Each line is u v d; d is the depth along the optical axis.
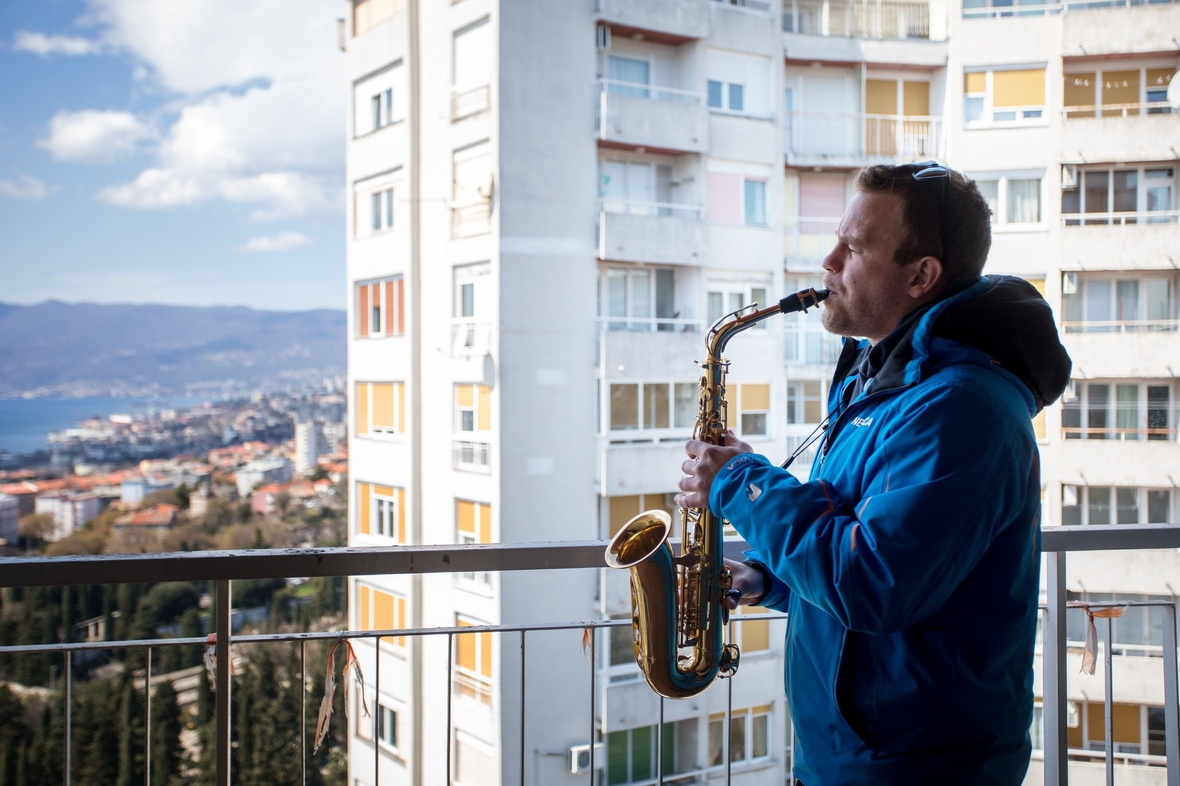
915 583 0.95
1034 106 10.73
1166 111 10.38
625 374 10.87
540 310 11.22
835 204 12.05
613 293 11.46
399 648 12.04
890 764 1.04
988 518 0.98
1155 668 8.95
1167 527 1.79
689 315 11.35
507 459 11.27
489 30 11.41
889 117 11.63
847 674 1.08
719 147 11.37
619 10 11.03
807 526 1.03
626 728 9.89
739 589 1.44
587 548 1.59
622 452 10.87
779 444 11.58
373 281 14.12
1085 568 9.20
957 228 1.12
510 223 11.20
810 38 11.60
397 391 13.54
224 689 1.56
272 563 1.54
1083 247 10.38
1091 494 10.16
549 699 10.89
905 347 1.09
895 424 1.05
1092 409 10.17
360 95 14.16
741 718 9.87
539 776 10.78
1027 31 10.70
